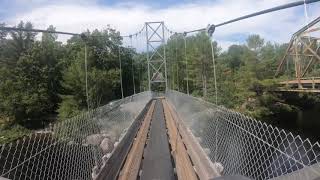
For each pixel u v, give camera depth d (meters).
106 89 53.22
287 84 41.53
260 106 42.97
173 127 14.98
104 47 61.72
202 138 9.90
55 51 57.75
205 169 7.02
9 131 39.53
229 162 6.86
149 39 59.84
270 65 49.09
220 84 45.62
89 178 8.45
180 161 8.38
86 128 8.72
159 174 7.50
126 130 13.22
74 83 50.12
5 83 47.72
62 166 6.43
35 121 47.50
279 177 2.77
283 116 44.22
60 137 6.36
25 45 56.03
